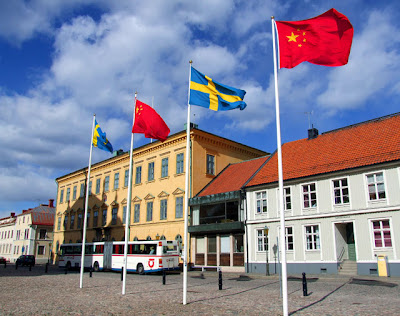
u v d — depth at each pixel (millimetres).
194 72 16969
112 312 13438
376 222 25078
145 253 33875
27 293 19531
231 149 43969
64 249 46062
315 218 28078
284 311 11047
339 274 25906
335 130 32812
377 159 25516
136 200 46094
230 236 33719
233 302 15289
